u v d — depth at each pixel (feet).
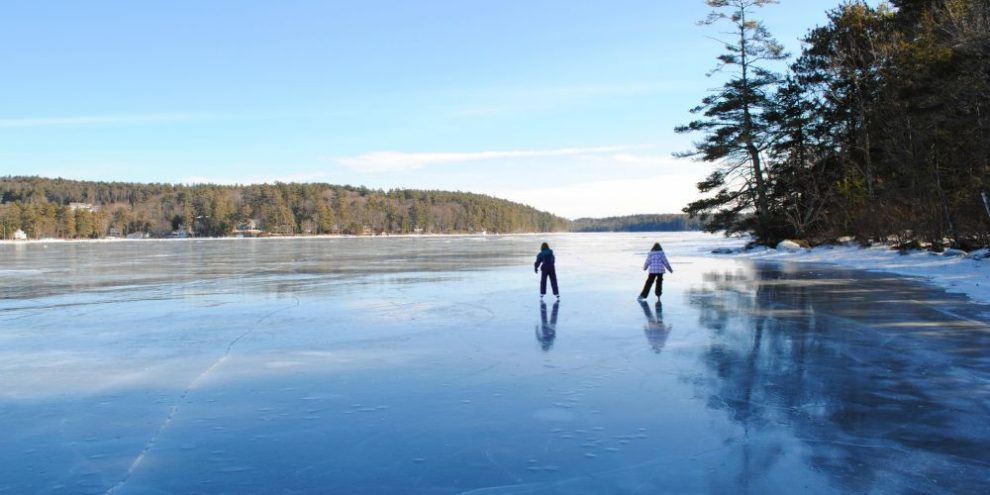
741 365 26.71
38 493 14.60
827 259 96.12
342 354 29.91
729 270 79.82
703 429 18.45
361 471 15.60
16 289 65.92
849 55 114.73
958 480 14.71
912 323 37.01
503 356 28.89
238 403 21.80
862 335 33.40
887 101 94.89
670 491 14.19
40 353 31.22
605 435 18.01
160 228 563.48
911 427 18.56
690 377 24.67
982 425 18.74
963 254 74.38
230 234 557.74
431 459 16.33
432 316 42.22
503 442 17.51
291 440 17.94
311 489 14.56
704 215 132.46
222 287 65.72
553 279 50.55
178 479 15.29
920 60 87.86
